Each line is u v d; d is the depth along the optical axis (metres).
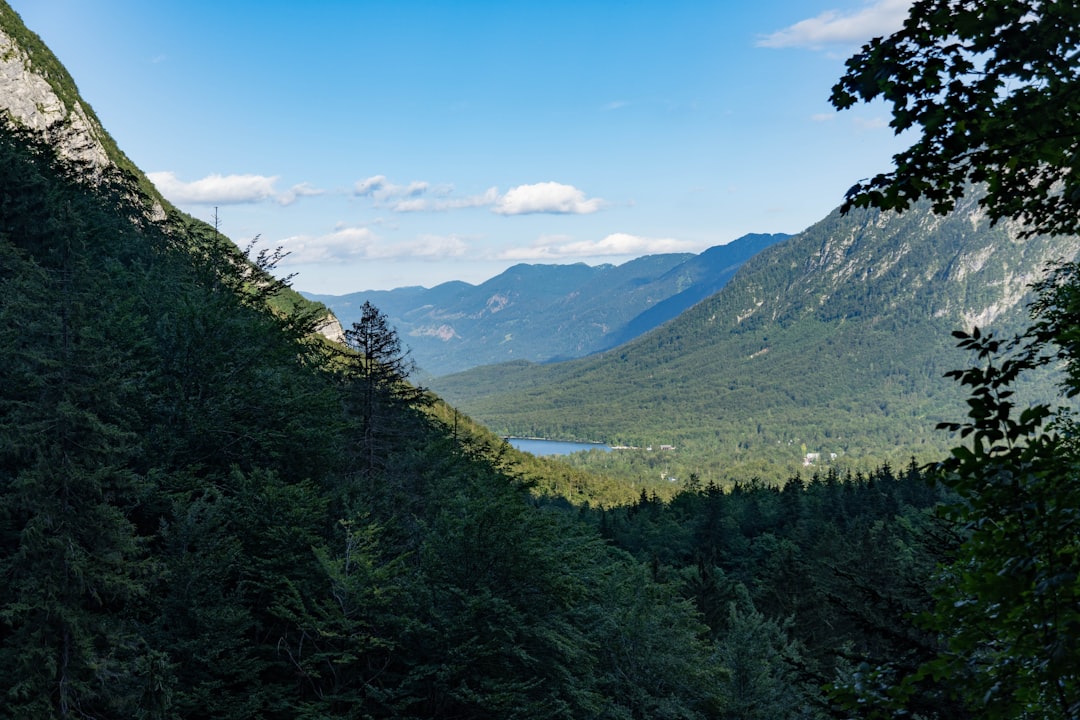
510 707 27.02
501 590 29.89
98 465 21.52
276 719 25.36
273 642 28.19
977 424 6.04
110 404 21.94
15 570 20.19
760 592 67.31
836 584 56.31
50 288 22.92
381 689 26.69
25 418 20.86
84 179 67.88
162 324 37.09
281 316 50.19
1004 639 6.31
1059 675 5.50
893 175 7.00
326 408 39.12
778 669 40.03
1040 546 5.81
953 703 11.55
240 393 36.12
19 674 19.42
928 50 6.41
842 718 13.54
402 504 38.28
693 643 39.06
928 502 125.50
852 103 6.80
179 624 24.34
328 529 33.16
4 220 47.03
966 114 6.48
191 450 33.53
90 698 20.34
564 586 30.55
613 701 34.59
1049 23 5.79
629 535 109.06
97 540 21.17
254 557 27.89
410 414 51.31
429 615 28.41
